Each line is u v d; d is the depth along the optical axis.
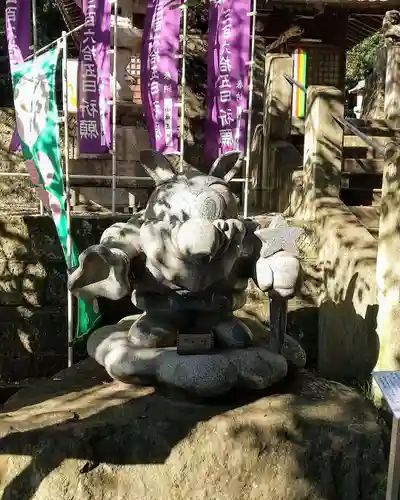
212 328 3.75
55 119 4.60
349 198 6.71
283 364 3.66
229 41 5.45
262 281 3.50
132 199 6.63
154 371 3.55
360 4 8.54
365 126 8.57
